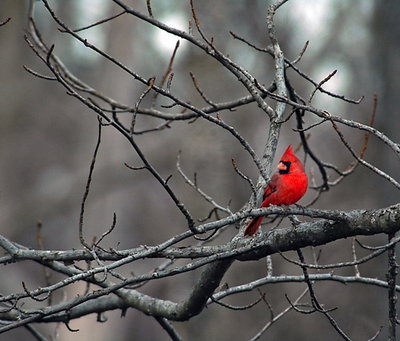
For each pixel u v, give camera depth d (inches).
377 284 253.4
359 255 561.6
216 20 570.9
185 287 624.1
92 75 848.3
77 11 843.4
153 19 236.4
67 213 789.2
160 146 765.3
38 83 852.0
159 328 815.1
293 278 258.2
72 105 853.2
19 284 703.7
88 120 846.5
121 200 835.4
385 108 553.6
